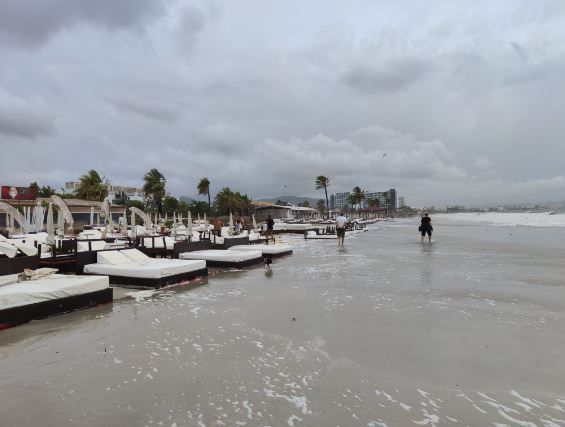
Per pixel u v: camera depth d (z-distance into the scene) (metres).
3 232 17.83
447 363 4.23
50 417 3.12
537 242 22.25
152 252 13.91
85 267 9.67
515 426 2.97
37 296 6.14
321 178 103.75
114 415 3.14
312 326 5.65
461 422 3.03
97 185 62.00
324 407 3.27
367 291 8.16
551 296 7.58
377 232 40.25
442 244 21.44
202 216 90.88
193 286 9.23
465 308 6.64
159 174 69.31
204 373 4.00
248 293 8.21
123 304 7.33
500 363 4.22
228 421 3.04
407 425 2.98
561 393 3.52
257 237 22.66
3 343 5.05
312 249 19.20
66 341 5.12
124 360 4.40
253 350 4.69
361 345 4.82
